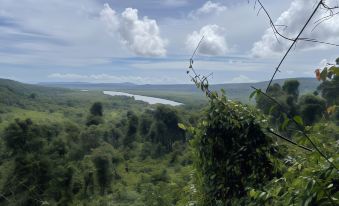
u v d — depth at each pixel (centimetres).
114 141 6338
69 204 3162
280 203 192
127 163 5119
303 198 167
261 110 300
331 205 165
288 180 216
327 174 170
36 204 2886
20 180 2952
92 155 4012
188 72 304
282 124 193
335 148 215
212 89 311
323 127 236
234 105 310
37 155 3105
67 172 3191
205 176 322
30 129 3262
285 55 181
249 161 301
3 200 2875
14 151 3138
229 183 309
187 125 342
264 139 297
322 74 183
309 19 166
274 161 287
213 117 314
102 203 3356
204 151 322
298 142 195
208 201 317
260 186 283
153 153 5631
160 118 6028
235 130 307
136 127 6538
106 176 3928
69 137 4250
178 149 5306
